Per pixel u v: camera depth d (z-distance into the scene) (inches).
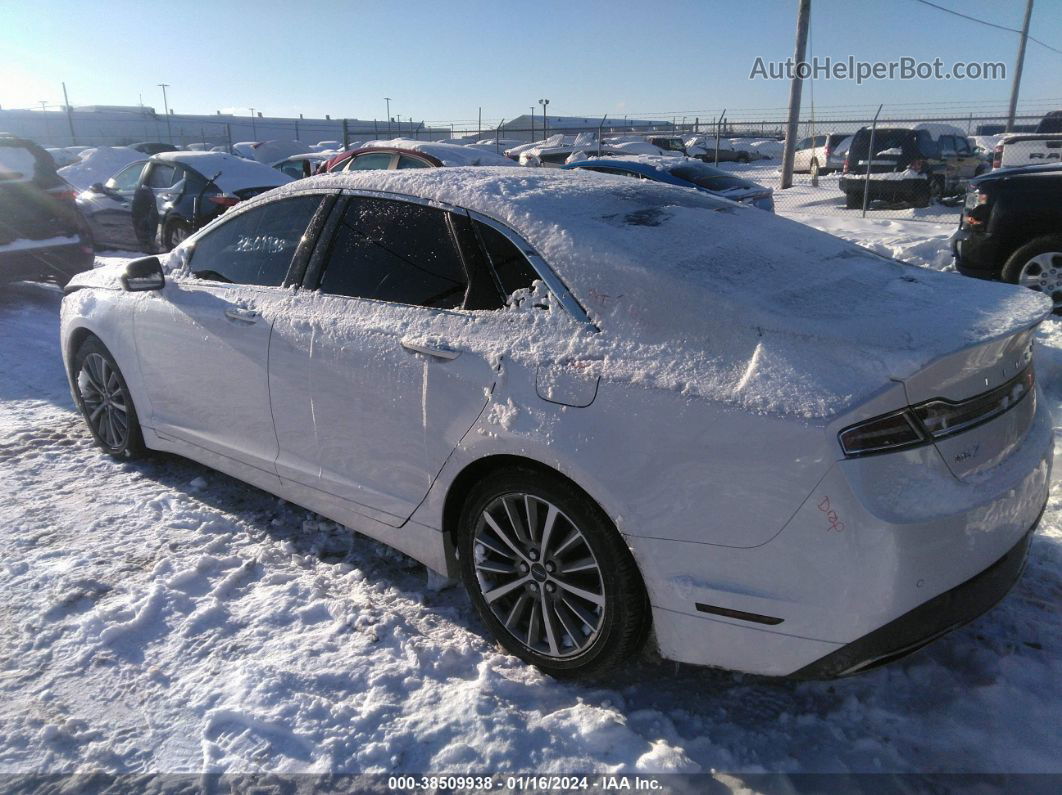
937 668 104.1
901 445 81.0
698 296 93.7
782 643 85.6
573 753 91.2
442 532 113.0
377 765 90.0
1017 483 91.0
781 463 81.8
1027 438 98.6
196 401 150.0
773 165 1172.5
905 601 81.4
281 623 116.0
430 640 112.1
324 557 137.0
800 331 87.4
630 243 103.7
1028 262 268.1
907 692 100.3
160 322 154.0
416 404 111.1
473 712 96.7
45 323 308.5
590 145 817.5
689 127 775.7
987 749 90.7
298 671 104.5
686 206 123.4
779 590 84.1
